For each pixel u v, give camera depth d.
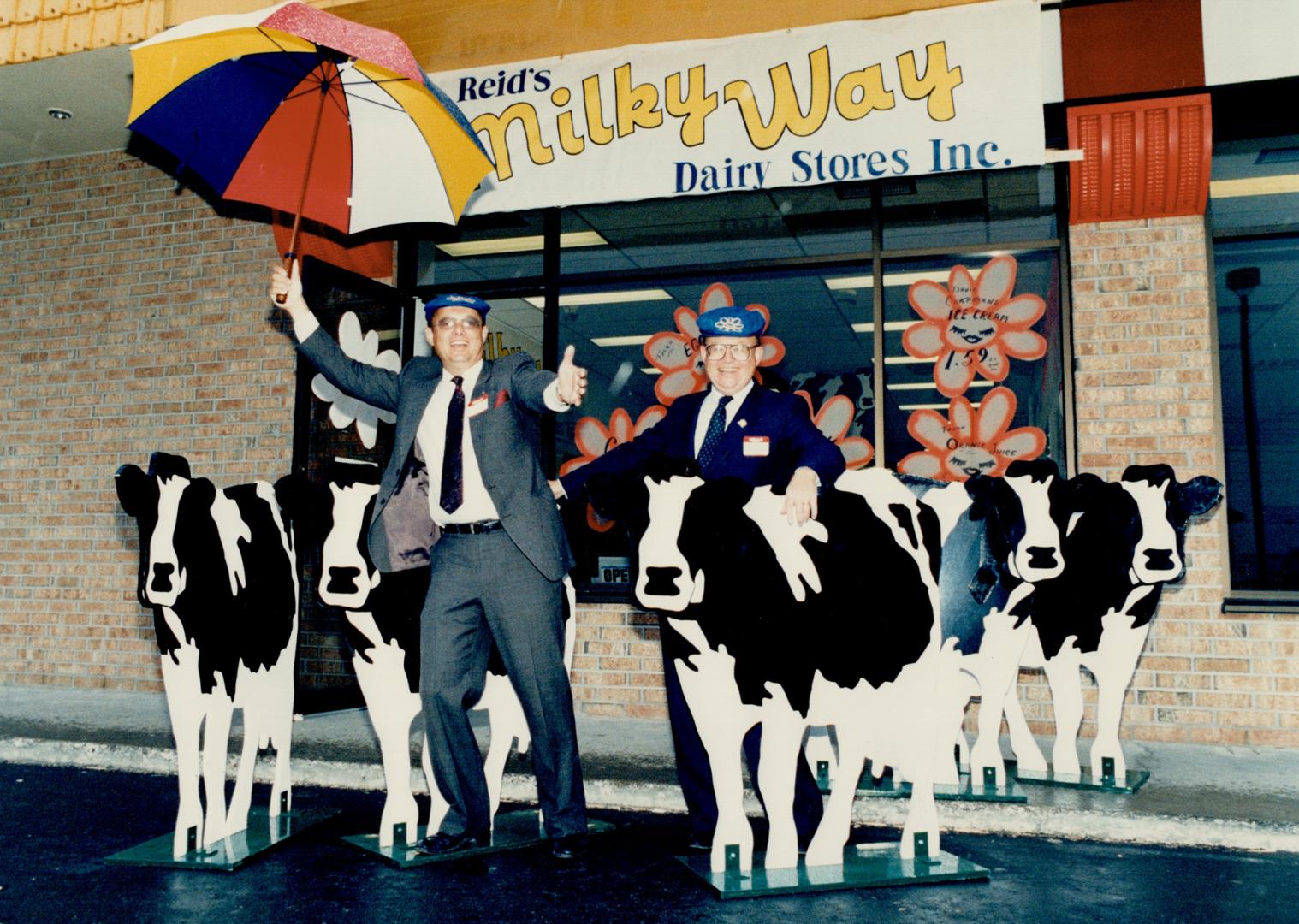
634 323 6.21
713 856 3.22
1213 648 5.11
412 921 2.88
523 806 4.29
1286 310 5.30
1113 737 4.12
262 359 6.84
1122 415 5.35
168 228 7.13
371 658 3.61
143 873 3.34
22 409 7.34
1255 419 5.27
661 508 3.04
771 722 3.21
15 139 7.09
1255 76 5.12
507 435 3.34
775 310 5.95
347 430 6.03
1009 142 5.38
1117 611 4.11
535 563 3.30
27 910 2.97
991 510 3.93
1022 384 5.56
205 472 6.87
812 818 3.40
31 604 7.16
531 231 6.46
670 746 4.97
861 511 3.22
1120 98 5.31
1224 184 5.43
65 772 4.92
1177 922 2.85
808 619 3.17
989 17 5.44
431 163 4.09
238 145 4.02
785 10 5.58
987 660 4.11
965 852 3.56
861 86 5.61
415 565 3.45
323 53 3.76
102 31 5.73
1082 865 3.41
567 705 3.45
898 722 3.29
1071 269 5.50
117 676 6.93
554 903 3.02
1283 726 5.00
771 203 6.01
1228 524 5.25
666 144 5.91
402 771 3.61
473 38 5.91
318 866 3.42
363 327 6.20
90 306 7.25
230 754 4.83
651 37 5.88
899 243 5.80
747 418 3.43
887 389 5.73
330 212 4.34
